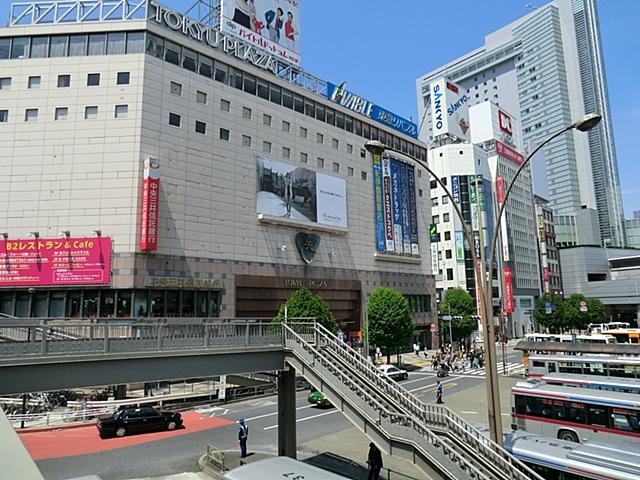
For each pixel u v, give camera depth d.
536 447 14.88
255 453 21.02
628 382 21.64
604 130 172.00
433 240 93.12
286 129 52.12
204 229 42.81
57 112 39.84
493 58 181.00
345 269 56.41
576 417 20.39
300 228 51.66
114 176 38.94
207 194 43.47
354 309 58.03
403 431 13.48
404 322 51.69
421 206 71.44
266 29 53.81
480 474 11.41
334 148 57.69
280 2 56.00
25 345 13.02
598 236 148.50
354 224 58.72
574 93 170.25
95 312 37.38
